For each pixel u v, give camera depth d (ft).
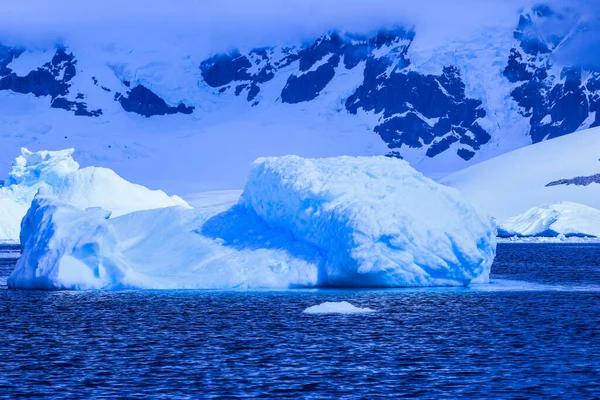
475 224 450.71
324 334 313.12
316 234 439.63
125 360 268.82
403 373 250.78
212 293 425.69
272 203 457.68
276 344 294.25
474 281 492.54
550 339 304.09
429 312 367.04
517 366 259.39
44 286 442.50
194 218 487.61
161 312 366.22
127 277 435.53
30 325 336.08
